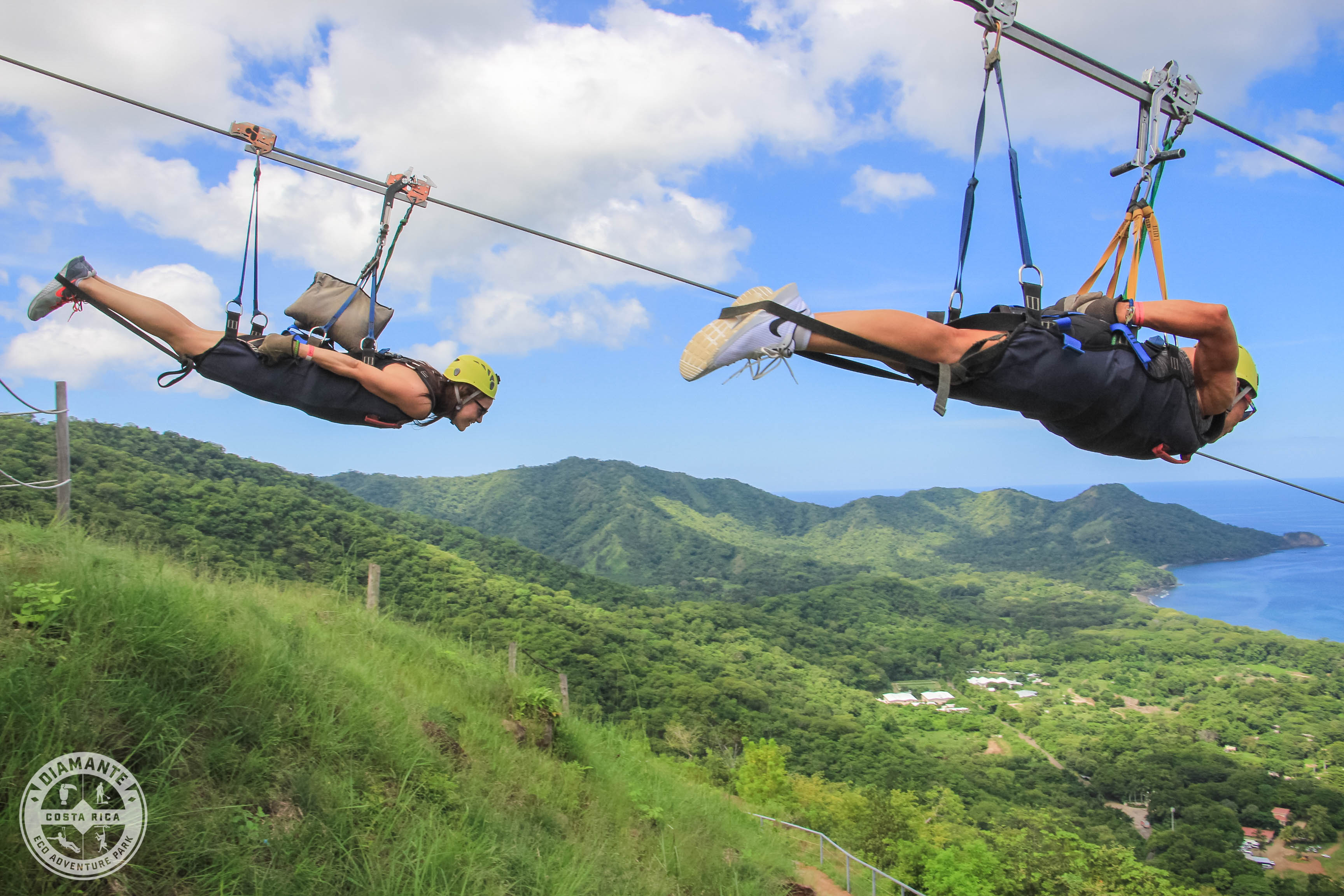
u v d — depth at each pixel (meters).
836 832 26.03
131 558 6.37
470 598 75.06
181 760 4.29
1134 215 2.67
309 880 4.29
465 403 3.09
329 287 3.08
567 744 10.22
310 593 10.72
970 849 25.55
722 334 2.09
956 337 2.18
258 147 3.06
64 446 7.79
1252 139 3.90
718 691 83.38
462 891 4.98
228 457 107.06
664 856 8.44
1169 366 2.31
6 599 4.35
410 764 6.21
